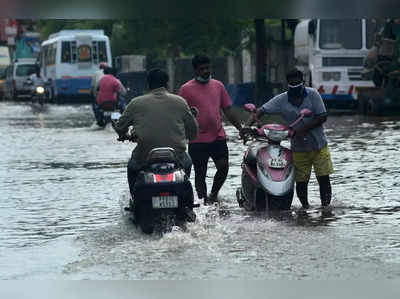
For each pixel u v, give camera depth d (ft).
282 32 281.33
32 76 310.65
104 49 344.08
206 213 68.13
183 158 63.82
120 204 72.84
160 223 59.26
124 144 133.08
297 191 71.26
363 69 209.97
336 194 76.59
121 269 48.91
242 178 71.61
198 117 73.41
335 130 149.07
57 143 138.10
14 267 50.34
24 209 72.38
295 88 69.31
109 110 171.83
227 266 49.16
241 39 327.88
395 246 53.98
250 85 261.03
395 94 187.52
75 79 341.21
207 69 73.46
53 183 88.48
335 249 53.26
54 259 52.29
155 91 64.08
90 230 61.82
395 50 192.65
